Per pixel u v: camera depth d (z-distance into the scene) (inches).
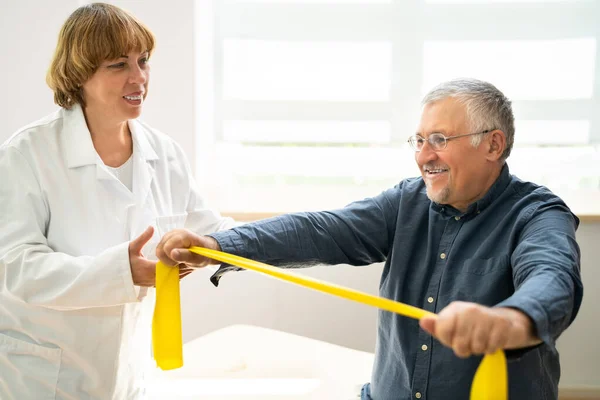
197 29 101.3
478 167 55.3
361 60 111.4
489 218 56.7
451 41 110.7
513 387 51.9
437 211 58.9
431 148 55.7
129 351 66.3
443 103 55.2
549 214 53.2
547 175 109.9
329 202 112.0
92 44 58.7
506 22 110.1
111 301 58.7
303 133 113.2
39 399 62.7
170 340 57.4
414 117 112.7
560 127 111.5
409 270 59.2
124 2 99.2
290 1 110.2
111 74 60.5
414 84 112.2
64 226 61.9
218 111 114.0
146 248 65.6
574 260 47.6
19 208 60.2
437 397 54.7
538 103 111.2
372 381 62.0
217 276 59.9
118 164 66.9
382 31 110.7
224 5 111.0
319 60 111.7
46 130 63.6
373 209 62.9
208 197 111.1
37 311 61.6
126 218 64.9
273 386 79.2
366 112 112.7
